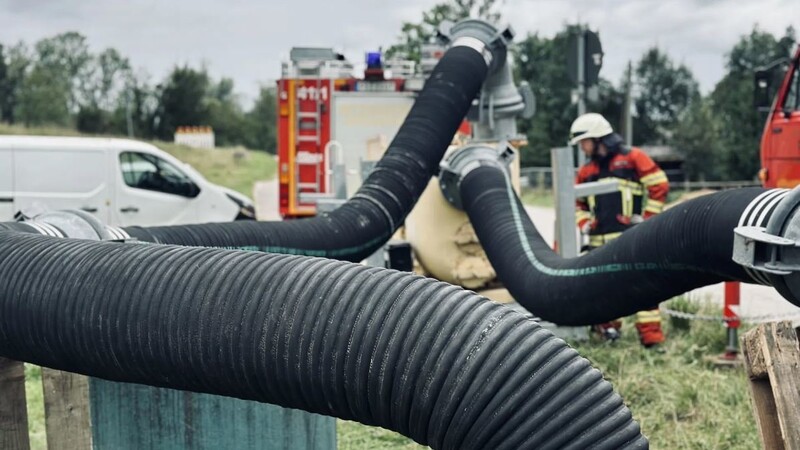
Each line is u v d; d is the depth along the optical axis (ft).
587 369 7.42
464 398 7.34
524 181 29.09
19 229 12.03
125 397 12.57
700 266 11.98
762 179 38.65
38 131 183.21
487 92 24.86
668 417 19.81
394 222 18.20
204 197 48.29
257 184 141.49
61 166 45.29
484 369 7.34
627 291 13.58
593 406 7.25
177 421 12.67
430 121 19.34
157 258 9.30
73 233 12.57
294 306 8.15
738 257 10.33
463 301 7.76
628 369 22.99
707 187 101.40
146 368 9.04
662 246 12.51
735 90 134.51
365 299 7.94
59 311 9.46
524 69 128.67
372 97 43.42
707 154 133.90
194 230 15.98
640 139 156.66
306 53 44.16
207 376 8.64
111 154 45.98
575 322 15.07
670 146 139.44
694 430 18.83
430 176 19.12
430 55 28.02
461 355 7.43
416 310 7.73
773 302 33.35
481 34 22.21
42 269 9.85
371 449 18.39
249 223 16.84
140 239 14.89
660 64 158.81
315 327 7.97
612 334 26.50
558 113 126.31
